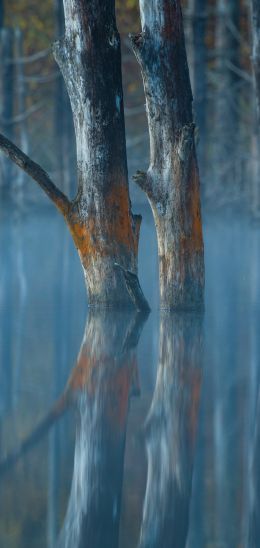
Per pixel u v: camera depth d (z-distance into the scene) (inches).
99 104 927.0
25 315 975.6
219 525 378.3
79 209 952.3
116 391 611.8
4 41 2802.7
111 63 925.8
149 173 941.2
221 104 2827.3
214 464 449.7
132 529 375.2
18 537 366.3
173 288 968.9
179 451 470.6
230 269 1448.1
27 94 3206.2
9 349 776.3
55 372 676.1
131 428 515.5
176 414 545.3
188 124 909.8
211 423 527.2
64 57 930.1
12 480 428.8
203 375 661.3
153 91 922.1
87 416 542.9
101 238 954.7
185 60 924.6
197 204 950.4
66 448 475.2
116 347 776.3
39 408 564.4
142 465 447.2
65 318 943.0
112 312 962.1
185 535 370.3
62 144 2935.5
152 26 914.1
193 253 962.7
